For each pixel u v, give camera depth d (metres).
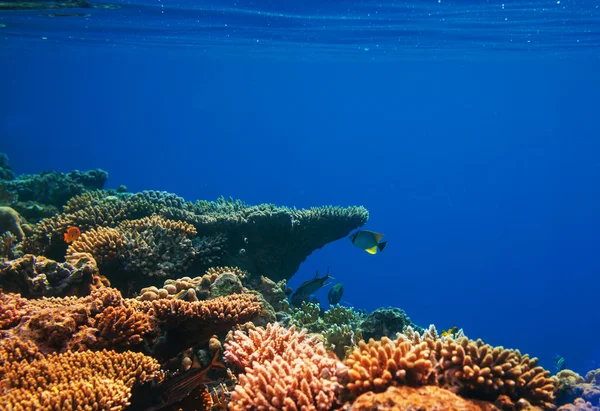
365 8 16.44
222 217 9.47
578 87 95.94
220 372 5.26
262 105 134.88
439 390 3.14
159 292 6.30
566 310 80.25
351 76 90.62
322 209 11.00
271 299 8.02
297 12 17.25
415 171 134.38
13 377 3.57
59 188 13.91
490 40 26.03
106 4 16.58
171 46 32.75
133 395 3.85
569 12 17.05
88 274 6.37
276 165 139.62
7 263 6.12
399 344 3.49
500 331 70.69
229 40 27.52
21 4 16.92
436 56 37.34
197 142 142.38
